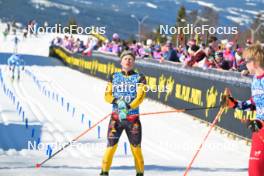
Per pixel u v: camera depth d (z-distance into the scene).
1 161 9.57
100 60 31.72
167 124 15.33
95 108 18.64
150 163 10.04
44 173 8.52
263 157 6.15
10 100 20.03
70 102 20.12
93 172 8.76
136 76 8.12
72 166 9.27
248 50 6.43
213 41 18.78
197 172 9.20
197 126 15.03
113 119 8.17
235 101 6.76
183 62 19.64
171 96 18.64
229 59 17.62
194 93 16.38
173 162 10.20
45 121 15.24
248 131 12.68
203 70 16.05
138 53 26.88
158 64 21.25
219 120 14.30
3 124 14.35
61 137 12.77
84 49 39.19
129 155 10.66
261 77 6.34
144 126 14.99
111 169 9.17
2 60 45.12
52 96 22.06
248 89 12.88
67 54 43.34
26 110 17.38
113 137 8.18
